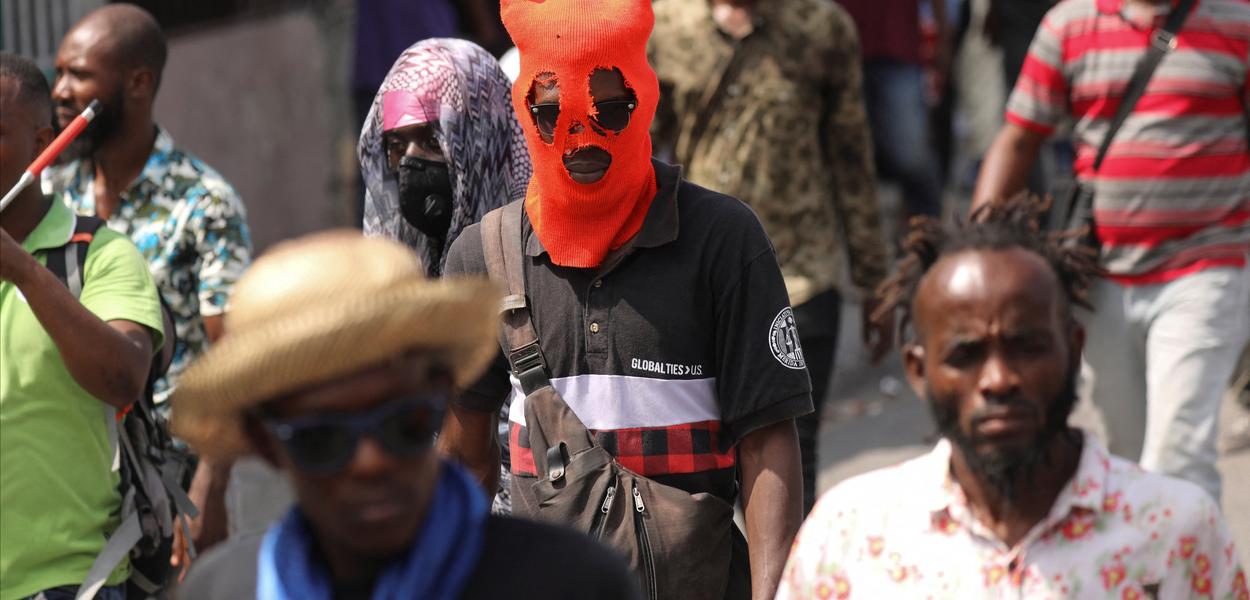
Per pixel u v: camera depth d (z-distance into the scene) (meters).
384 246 5.00
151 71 12.31
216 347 4.84
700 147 14.31
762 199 14.11
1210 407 12.78
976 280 6.15
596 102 8.32
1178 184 12.70
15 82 9.55
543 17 8.39
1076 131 13.23
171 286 12.22
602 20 8.34
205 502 11.62
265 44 25.72
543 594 5.27
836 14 14.37
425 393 4.97
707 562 8.29
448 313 4.80
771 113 14.14
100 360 8.82
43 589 9.00
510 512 9.65
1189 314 12.70
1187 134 12.70
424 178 10.27
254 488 16.86
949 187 27.91
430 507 5.20
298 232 26.30
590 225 8.42
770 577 8.20
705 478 8.46
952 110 27.28
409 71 10.27
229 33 24.88
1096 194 13.00
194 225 12.19
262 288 4.87
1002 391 6.08
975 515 6.44
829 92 14.40
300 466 4.93
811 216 14.21
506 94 10.52
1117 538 6.25
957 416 6.21
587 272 8.46
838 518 6.62
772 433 8.48
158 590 9.66
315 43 26.80
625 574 5.46
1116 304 13.02
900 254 6.76
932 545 6.45
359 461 4.86
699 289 8.41
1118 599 6.23
